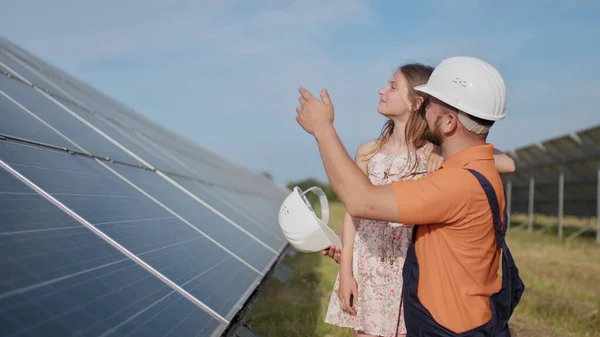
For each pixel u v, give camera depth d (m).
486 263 2.21
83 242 2.32
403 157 3.17
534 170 21.84
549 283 7.97
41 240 2.07
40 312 1.62
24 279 1.73
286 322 5.63
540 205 24.61
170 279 2.56
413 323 2.30
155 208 3.78
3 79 4.65
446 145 2.31
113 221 2.84
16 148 2.97
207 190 6.71
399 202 2.06
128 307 2.02
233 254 4.02
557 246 14.23
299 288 7.57
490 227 2.15
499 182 2.20
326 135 2.09
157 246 2.92
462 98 2.21
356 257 3.21
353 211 2.10
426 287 2.27
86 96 8.20
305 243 3.00
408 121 3.12
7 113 3.61
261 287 3.96
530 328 5.59
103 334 1.73
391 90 3.17
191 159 9.95
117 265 2.32
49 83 6.37
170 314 2.21
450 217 2.10
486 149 2.22
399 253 3.12
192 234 3.77
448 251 2.20
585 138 15.05
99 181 3.46
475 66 2.25
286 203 3.04
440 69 2.32
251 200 10.34
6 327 1.45
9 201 2.23
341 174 2.07
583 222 24.23
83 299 1.86
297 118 2.15
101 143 4.87
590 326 5.70
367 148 3.34
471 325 2.19
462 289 2.20
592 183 17.80
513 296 2.37
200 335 2.20
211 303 2.63
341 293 3.18
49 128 3.99
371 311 3.09
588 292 7.60
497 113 2.22
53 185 2.77
